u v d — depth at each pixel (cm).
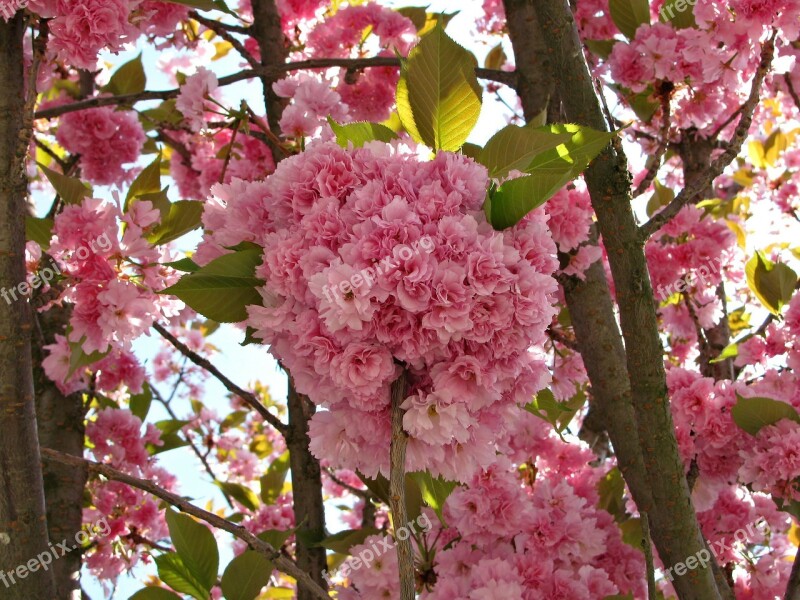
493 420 191
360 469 188
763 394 353
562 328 382
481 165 185
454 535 342
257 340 193
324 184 179
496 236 171
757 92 261
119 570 439
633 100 391
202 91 371
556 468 394
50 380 416
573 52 256
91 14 293
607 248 250
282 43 466
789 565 403
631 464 304
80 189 302
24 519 232
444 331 166
